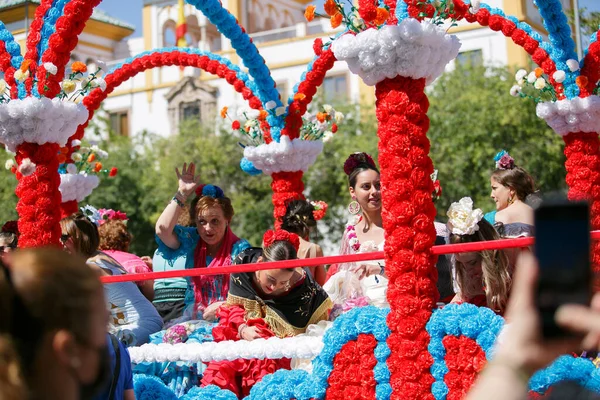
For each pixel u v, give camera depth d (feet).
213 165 74.64
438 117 63.72
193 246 19.03
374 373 12.69
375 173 18.83
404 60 12.48
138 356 14.58
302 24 82.99
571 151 18.51
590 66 18.11
